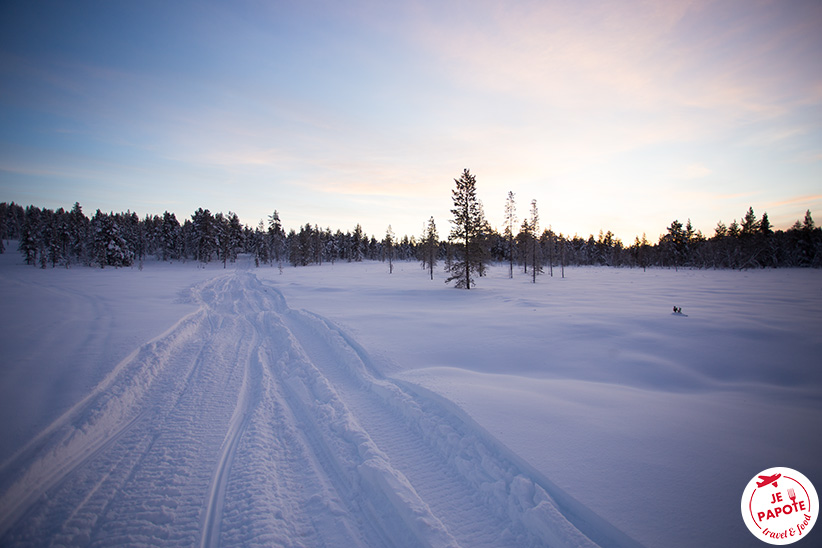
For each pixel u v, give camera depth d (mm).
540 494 4012
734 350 10398
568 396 6656
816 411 6145
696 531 3350
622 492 3912
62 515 3852
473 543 3656
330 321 13945
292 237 87312
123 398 6609
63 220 71625
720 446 4793
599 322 14156
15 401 5992
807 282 34188
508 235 45094
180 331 12062
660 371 8977
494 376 8125
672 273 54406
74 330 11164
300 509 4148
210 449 5305
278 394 7504
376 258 124875
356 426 5883
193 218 88000
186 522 3838
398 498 4160
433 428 5750
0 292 21266
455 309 18422
